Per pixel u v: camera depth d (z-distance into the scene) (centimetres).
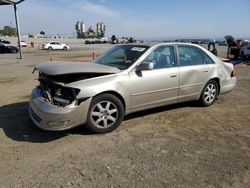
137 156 393
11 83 963
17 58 2358
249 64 1652
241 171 354
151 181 330
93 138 455
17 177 337
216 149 418
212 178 337
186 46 593
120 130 491
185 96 586
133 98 499
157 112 595
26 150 411
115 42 8219
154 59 532
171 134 476
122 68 502
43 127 440
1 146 423
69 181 329
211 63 632
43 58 2366
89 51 3822
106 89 457
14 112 593
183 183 326
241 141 449
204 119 556
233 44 1998
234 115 584
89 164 369
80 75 451
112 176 340
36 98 466
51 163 372
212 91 643
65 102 432
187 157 391
